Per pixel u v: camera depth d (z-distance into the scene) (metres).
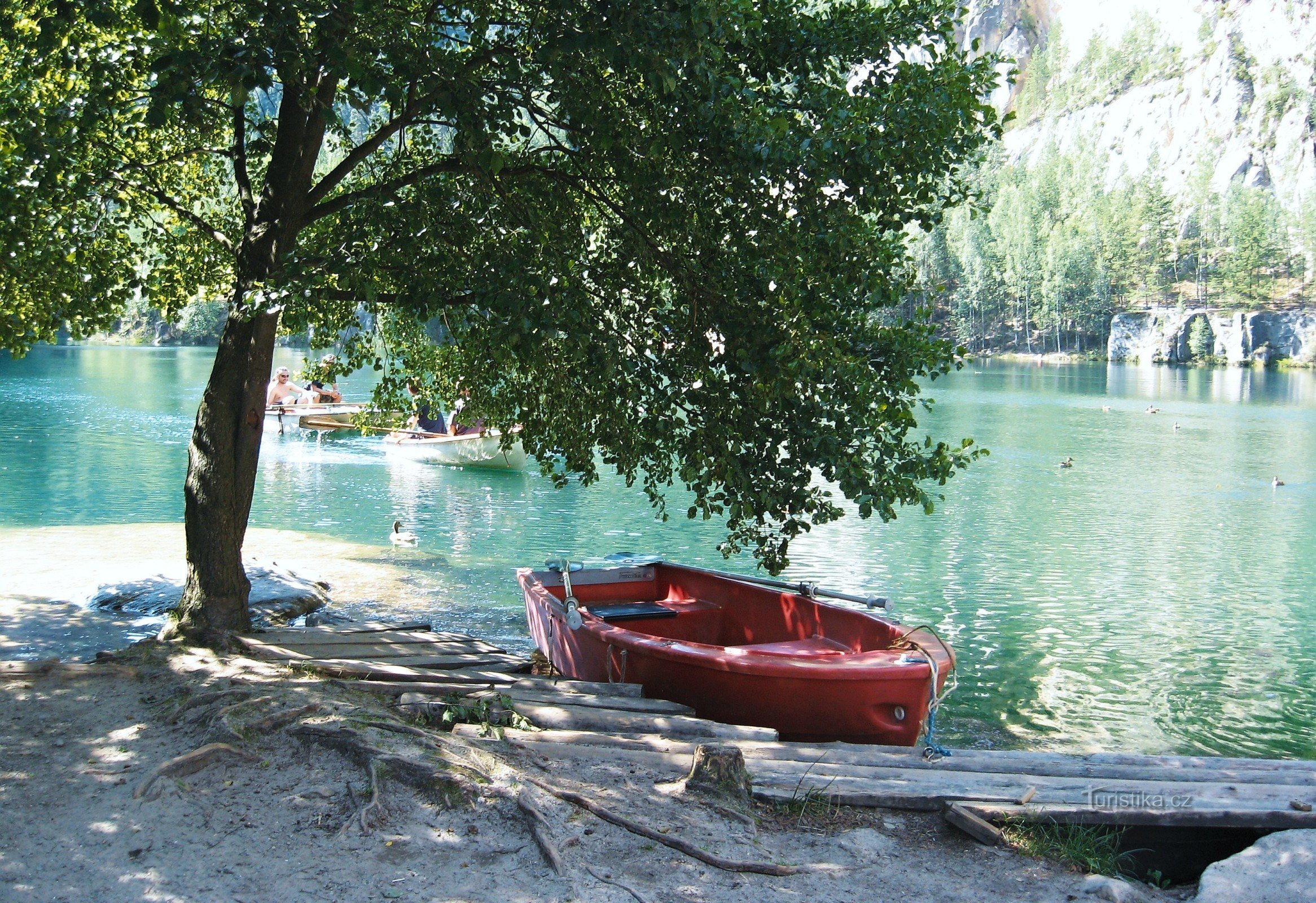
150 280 10.26
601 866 4.28
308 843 4.32
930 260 149.88
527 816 4.54
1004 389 73.62
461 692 6.80
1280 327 122.44
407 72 6.35
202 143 9.30
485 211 7.63
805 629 9.37
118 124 8.64
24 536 16.39
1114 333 136.75
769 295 7.46
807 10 7.83
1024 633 12.95
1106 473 29.73
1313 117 185.88
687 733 6.51
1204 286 151.88
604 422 8.31
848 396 7.13
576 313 6.72
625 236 8.20
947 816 5.07
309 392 38.34
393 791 4.73
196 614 8.02
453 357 10.66
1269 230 150.25
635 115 7.60
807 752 6.15
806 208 7.18
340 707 5.68
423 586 14.09
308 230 10.01
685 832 4.67
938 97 6.98
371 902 3.88
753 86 7.36
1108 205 168.12
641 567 11.32
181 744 5.34
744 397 7.56
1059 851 4.80
